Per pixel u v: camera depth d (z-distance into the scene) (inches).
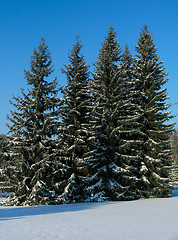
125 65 1136.8
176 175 2755.9
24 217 480.4
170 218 439.2
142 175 987.3
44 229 347.3
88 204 759.7
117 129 920.9
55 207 700.0
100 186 897.5
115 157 917.8
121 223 390.6
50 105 951.0
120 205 692.7
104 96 984.3
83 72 1072.2
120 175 915.4
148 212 525.7
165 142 1050.1
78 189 917.8
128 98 1105.4
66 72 1033.5
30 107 892.6
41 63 987.3
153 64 1146.7
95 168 943.0
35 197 820.0
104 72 1024.9
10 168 888.3
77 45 1075.9
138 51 1209.4
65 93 1031.6
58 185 896.9
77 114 1002.1
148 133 1049.5
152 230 332.5
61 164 906.7
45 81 988.6
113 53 1178.6
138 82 1140.5
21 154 892.0
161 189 971.3
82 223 394.9
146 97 1099.9
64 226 369.4
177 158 2812.5
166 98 1093.8
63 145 960.3
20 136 903.1
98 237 292.0
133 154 1016.9
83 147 957.8
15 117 906.7
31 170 866.8
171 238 283.1
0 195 1434.5
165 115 1056.8
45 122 888.3
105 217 458.6
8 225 383.2
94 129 973.8
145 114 1064.8
